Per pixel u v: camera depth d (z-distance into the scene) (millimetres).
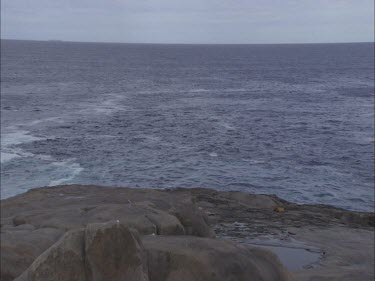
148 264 5168
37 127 36594
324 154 29891
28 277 4578
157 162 27406
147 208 9062
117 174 25000
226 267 5125
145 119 41469
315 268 9930
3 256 6938
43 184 22922
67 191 14336
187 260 5133
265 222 14141
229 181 24375
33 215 9469
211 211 15227
